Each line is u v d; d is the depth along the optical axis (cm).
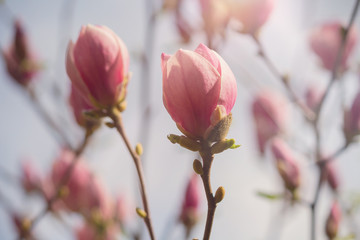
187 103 76
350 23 112
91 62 81
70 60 81
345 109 110
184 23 137
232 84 77
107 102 82
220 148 76
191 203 128
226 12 110
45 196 129
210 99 76
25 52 132
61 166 124
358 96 109
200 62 76
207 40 110
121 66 82
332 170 135
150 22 138
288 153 121
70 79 82
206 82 76
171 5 137
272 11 111
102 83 82
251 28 111
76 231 127
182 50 76
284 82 120
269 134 137
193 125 76
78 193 124
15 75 132
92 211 124
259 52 114
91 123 95
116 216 129
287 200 117
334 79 117
